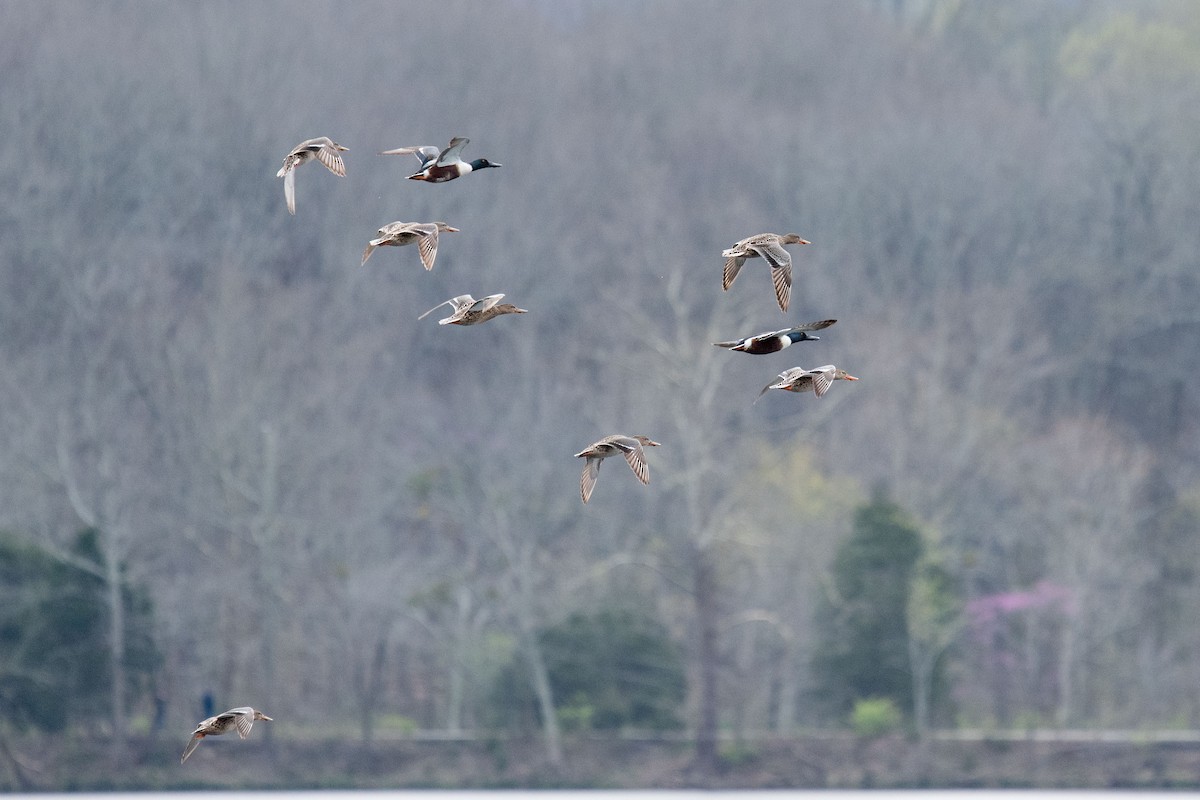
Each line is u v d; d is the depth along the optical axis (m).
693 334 75.88
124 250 81.38
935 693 67.38
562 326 88.56
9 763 60.41
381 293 86.56
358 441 72.62
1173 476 81.62
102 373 72.69
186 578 66.44
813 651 67.44
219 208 88.19
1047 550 73.75
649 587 70.12
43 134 86.50
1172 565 75.06
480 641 67.06
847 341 84.06
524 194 95.44
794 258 93.44
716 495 70.12
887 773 63.59
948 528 74.56
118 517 64.69
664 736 65.81
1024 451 77.38
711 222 94.25
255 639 66.56
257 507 67.81
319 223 90.31
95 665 62.19
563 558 69.94
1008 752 64.69
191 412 68.94
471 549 68.81
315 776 62.91
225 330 70.81
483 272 88.12
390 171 92.88
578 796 61.16
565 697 66.25
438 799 60.03
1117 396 90.56
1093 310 92.69
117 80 89.38
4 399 68.25
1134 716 70.19
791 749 64.88
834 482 72.50
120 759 61.59
